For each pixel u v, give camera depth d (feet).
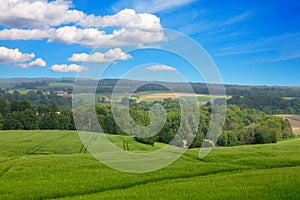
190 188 59.77
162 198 52.54
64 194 59.52
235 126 189.98
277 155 111.86
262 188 57.31
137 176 73.26
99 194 57.93
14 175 75.00
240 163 92.99
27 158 102.37
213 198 51.42
